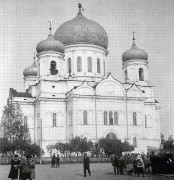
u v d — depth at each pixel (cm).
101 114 8756
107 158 7269
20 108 9075
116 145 7438
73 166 5900
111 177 3594
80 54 9650
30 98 9725
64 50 9488
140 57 10062
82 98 8662
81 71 9581
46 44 9181
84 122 8606
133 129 8988
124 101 9031
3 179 3441
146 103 9762
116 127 8838
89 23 9862
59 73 9244
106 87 8962
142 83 10000
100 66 9788
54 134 8850
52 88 9094
